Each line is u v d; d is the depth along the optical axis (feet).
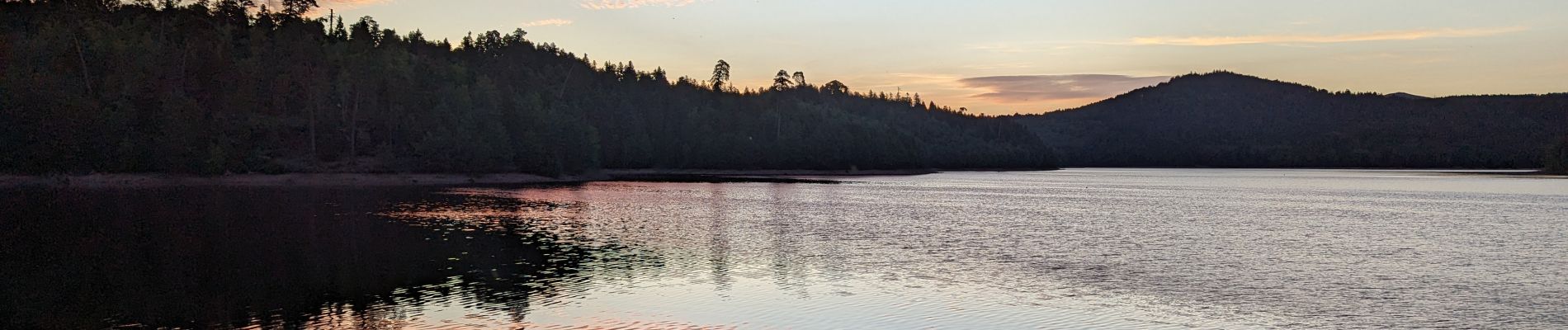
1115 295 91.76
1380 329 75.41
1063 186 444.55
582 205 239.30
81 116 324.80
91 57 388.98
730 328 74.69
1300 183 507.71
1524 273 110.11
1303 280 102.37
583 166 497.05
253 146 392.06
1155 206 256.11
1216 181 566.77
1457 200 302.25
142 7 516.32
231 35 477.77
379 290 92.02
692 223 179.83
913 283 98.84
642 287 94.68
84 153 323.16
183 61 410.52
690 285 96.02
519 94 559.79
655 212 211.41
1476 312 82.94
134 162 330.34
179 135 344.28
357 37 627.05
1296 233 167.63
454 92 476.13
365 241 140.05
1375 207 256.52
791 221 187.11
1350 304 86.63
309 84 433.07
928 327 75.66
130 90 372.99
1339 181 560.20
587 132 508.53
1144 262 118.93
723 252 127.13
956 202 270.46
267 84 431.02
